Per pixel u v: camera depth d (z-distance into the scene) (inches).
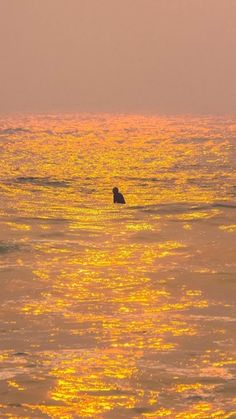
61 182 4114.2
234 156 6018.7
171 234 2487.7
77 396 1138.7
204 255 2151.8
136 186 3966.5
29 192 3666.3
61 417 1072.8
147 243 2333.9
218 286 1801.2
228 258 2111.2
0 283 1823.3
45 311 1587.1
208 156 6067.9
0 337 1409.9
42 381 1190.3
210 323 1494.8
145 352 1323.8
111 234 2486.5
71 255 2151.8
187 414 1080.8
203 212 2970.0
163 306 1632.6
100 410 1093.8
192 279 1868.8
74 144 7869.1
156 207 3117.6
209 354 1309.1
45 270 1958.7
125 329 1457.9
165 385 1176.8
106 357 1298.0
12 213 2920.8
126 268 1993.1
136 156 6166.3
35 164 5354.3
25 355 1307.8
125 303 1652.3
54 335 1422.2
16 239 2378.2
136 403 1114.7
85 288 1788.9
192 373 1223.5
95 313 1573.6
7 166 5162.4
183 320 1520.7
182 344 1366.9
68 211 3009.4
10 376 1210.6
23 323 1499.8
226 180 4220.0
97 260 2096.5
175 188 3865.7
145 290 1766.7
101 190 3786.9
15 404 1109.1
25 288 1781.5
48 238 2401.6
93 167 5132.9
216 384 1179.9
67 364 1264.8
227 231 2544.3
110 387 1169.4
